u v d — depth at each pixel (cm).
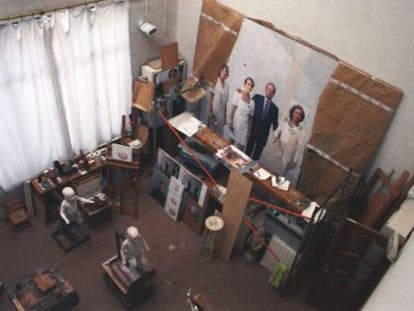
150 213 598
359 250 441
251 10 509
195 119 611
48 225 562
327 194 523
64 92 519
